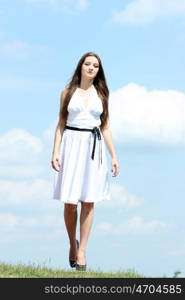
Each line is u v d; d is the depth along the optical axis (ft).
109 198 28.86
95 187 28.19
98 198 28.30
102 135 29.09
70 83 28.60
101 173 28.43
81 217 28.48
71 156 28.14
